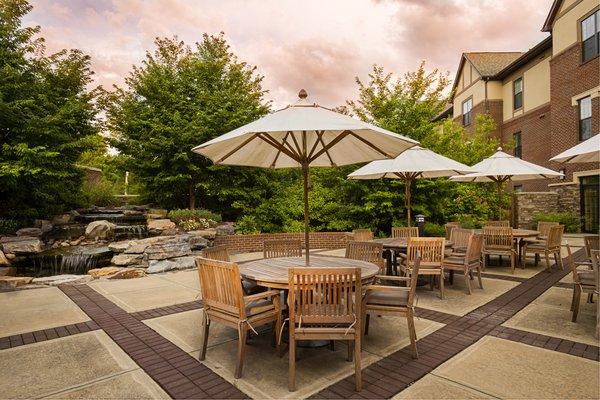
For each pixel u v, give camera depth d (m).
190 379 3.30
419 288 6.64
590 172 15.28
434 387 3.12
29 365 3.61
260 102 13.70
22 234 9.80
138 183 13.70
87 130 11.42
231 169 12.56
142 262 8.57
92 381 3.28
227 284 3.45
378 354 3.80
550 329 4.47
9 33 10.05
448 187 12.81
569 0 16.19
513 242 8.58
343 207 12.94
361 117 13.38
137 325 4.75
